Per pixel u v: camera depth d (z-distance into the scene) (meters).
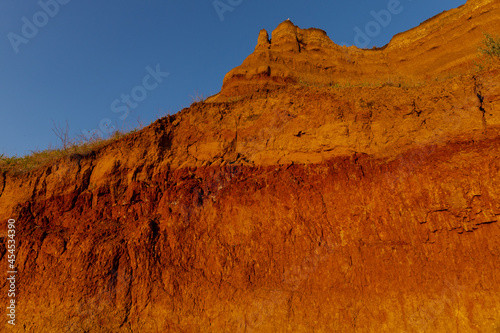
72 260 8.94
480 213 7.35
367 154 9.02
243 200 9.14
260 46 22.83
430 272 7.22
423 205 7.89
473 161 7.86
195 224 9.12
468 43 18.27
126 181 10.27
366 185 8.62
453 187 7.73
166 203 9.62
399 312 6.95
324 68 20.72
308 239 8.20
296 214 8.61
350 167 8.95
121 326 7.79
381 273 7.46
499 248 6.97
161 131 10.68
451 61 17.97
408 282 7.23
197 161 10.16
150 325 7.73
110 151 10.83
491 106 8.36
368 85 12.35
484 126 8.19
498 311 6.44
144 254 8.61
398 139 8.95
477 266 7.00
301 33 23.27
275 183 9.19
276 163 9.60
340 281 7.55
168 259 8.64
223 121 10.70
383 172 8.66
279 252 8.23
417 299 7.00
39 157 12.55
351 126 9.44
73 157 10.81
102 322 7.86
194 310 7.84
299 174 9.26
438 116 8.82
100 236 9.22
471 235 7.34
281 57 20.80
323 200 8.72
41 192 10.66
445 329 6.58
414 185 8.19
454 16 19.91
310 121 9.85
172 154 10.46
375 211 8.21
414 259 7.43
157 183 10.08
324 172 9.09
